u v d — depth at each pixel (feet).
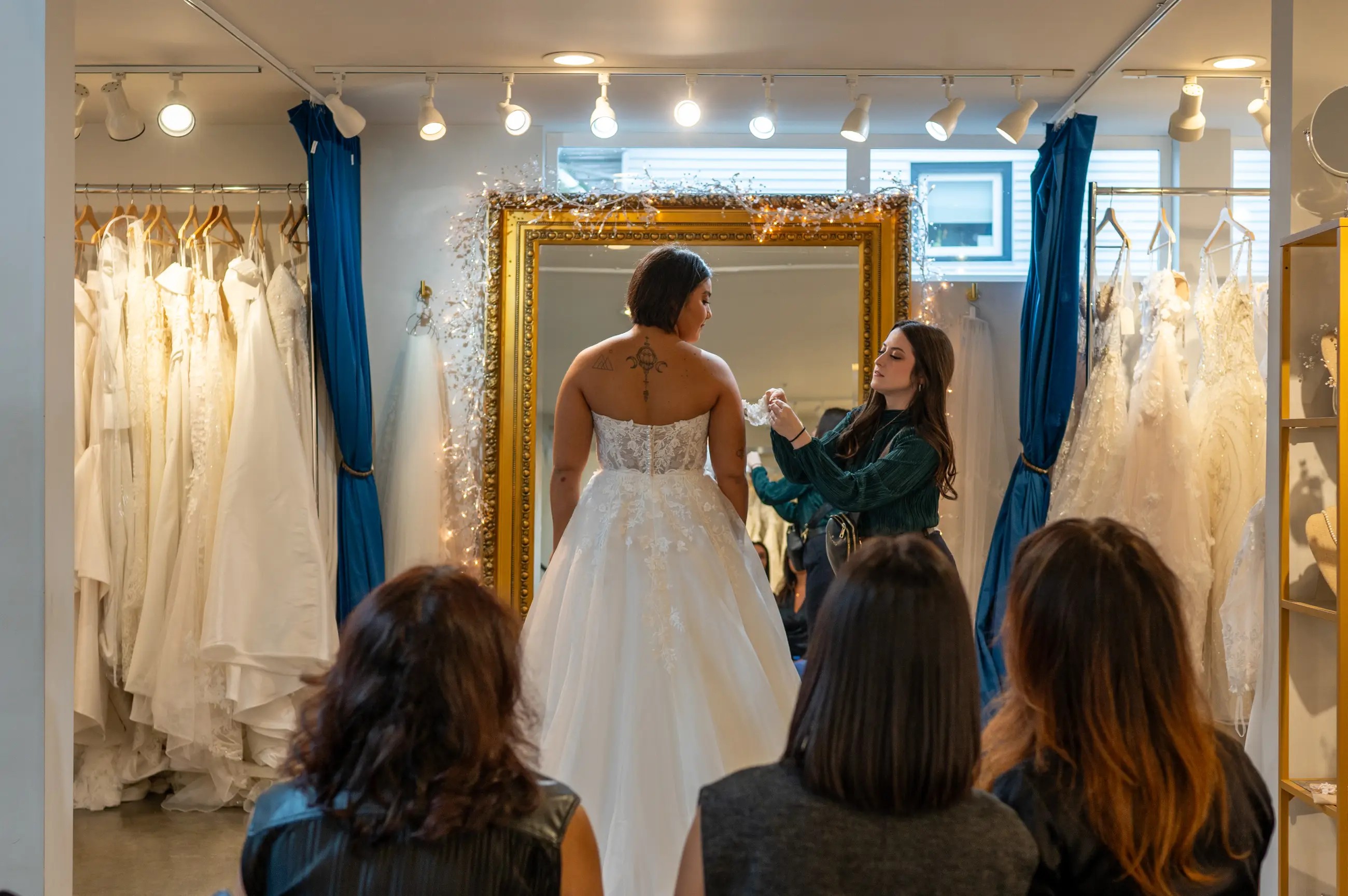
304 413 14.98
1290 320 9.90
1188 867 4.75
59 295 9.00
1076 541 5.10
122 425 14.35
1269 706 10.10
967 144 16.88
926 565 4.70
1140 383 14.75
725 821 4.51
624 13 12.37
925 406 11.01
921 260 16.16
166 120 13.25
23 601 8.73
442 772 4.51
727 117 16.24
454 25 12.71
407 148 16.70
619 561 10.17
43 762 8.72
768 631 10.62
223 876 12.16
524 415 16.07
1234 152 16.92
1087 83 14.55
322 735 4.64
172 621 14.10
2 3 8.87
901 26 12.74
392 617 4.67
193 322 14.78
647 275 10.81
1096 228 16.02
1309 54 10.01
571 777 9.45
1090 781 4.79
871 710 4.46
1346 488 8.75
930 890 4.33
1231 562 14.53
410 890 4.42
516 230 16.25
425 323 16.51
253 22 12.53
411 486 16.15
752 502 15.58
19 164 8.84
